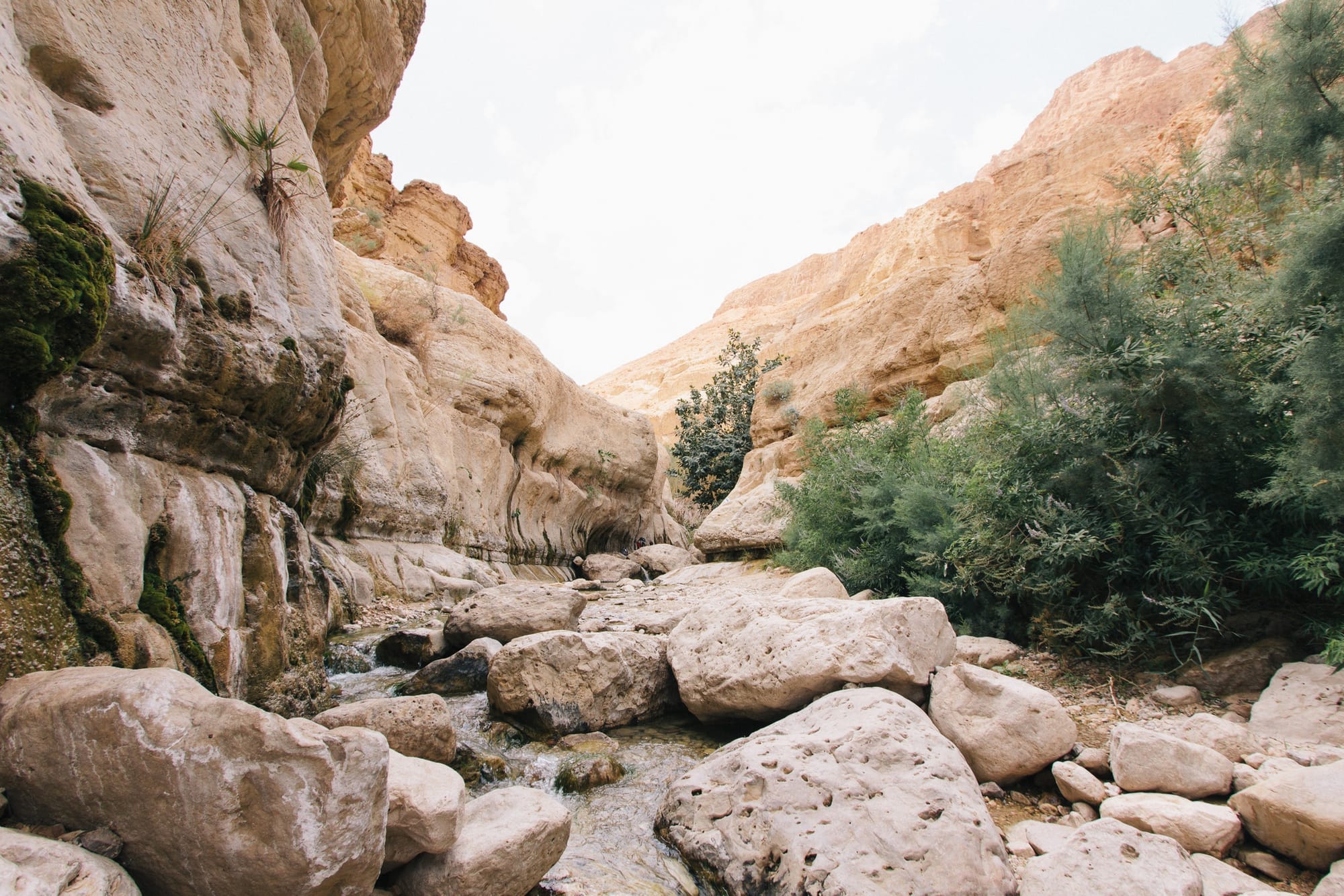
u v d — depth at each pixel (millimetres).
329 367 5289
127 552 2910
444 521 13625
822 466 10008
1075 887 2295
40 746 1803
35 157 2621
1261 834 2637
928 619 4617
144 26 3875
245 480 4453
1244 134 4945
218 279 3986
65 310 2537
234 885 1764
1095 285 5012
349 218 23500
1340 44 4168
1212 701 4008
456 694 5414
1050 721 3400
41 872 1437
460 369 16078
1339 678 3496
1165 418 4684
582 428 22984
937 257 40094
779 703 4242
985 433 6324
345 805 1888
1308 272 3594
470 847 2393
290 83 5770
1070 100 77750
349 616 8609
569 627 6762
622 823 3244
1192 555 4234
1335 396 3436
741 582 11219
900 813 2639
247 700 3752
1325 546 3629
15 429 2510
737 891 2613
